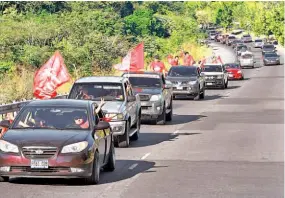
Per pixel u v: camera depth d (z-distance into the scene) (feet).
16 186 83.66
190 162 109.70
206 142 137.80
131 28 540.52
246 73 458.91
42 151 82.99
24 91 188.34
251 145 132.36
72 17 351.67
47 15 409.69
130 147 130.11
